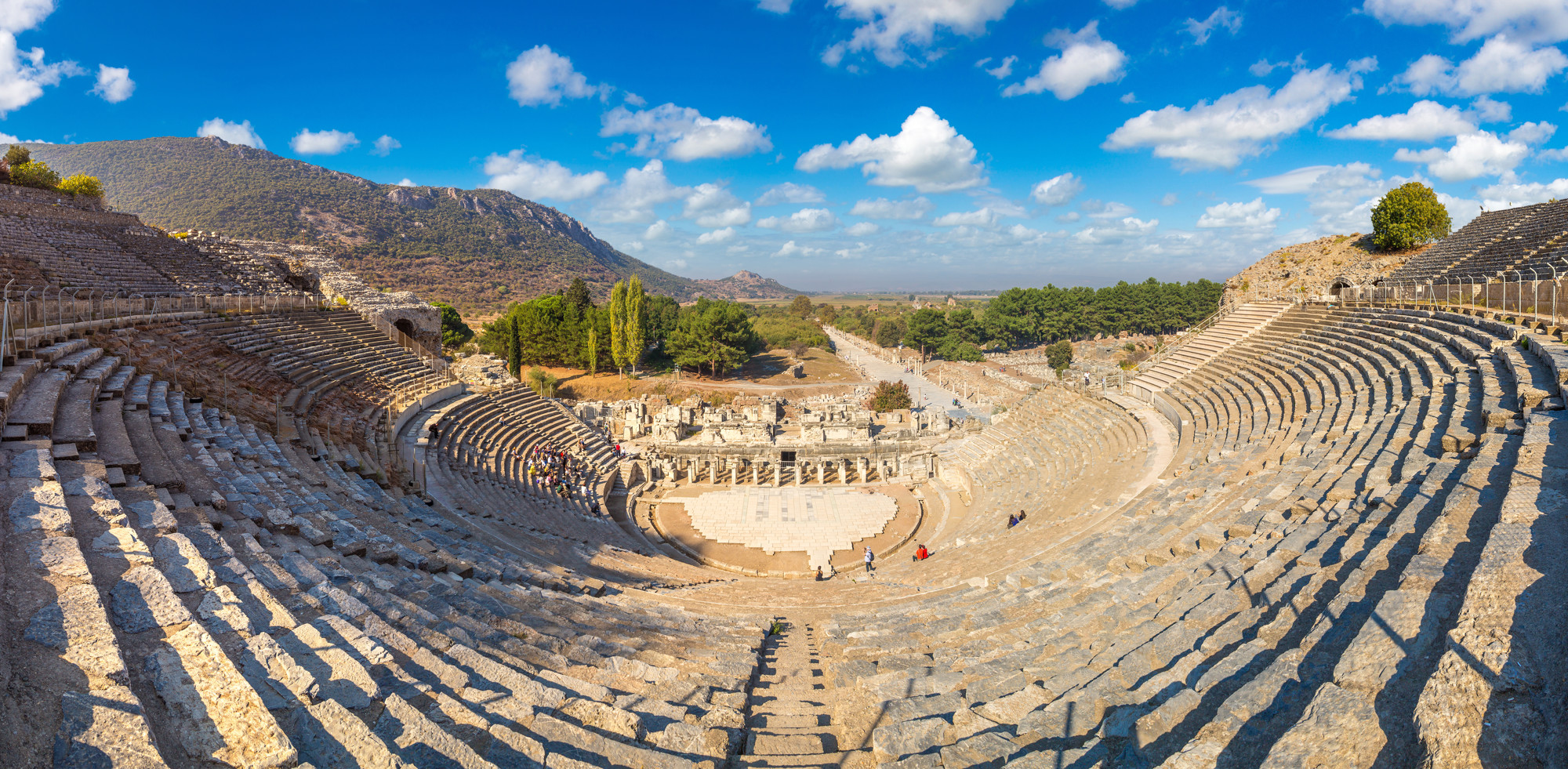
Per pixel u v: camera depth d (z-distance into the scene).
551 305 98.62
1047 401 44.94
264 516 11.30
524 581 14.09
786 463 50.94
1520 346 18.20
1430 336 24.95
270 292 50.62
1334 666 5.88
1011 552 18.05
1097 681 7.15
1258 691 5.83
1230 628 7.52
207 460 13.54
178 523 9.17
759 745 6.80
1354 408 19.61
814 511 39.75
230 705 4.91
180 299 34.53
